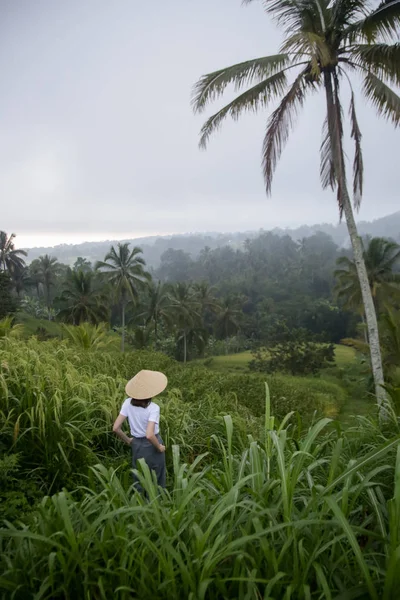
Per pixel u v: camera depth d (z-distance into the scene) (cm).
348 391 3136
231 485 266
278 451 246
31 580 217
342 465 313
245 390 1233
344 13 1149
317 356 3975
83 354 1063
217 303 6969
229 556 226
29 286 8544
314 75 1223
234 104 1274
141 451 414
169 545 203
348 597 190
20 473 404
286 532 224
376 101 1210
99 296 4950
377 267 4162
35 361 608
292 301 8525
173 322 5441
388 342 2130
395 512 196
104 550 221
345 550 227
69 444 451
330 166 1354
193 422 620
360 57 1185
